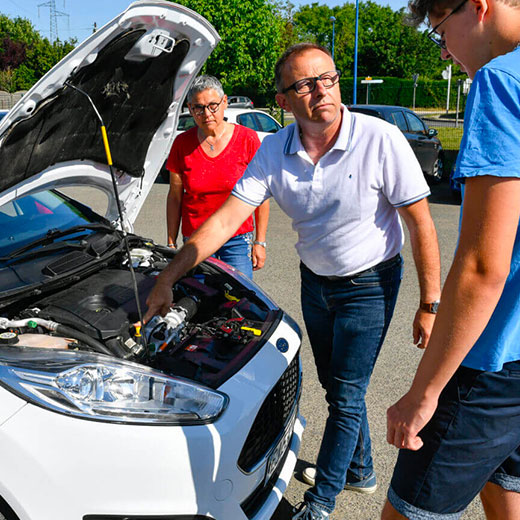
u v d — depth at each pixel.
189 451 1.91
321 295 2.40
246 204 2.39
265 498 2.29
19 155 2.43
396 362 4.05
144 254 3.14
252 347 2.47
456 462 1.63
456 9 1.42
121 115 2.88
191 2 20.62
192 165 3.52
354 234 2.22
